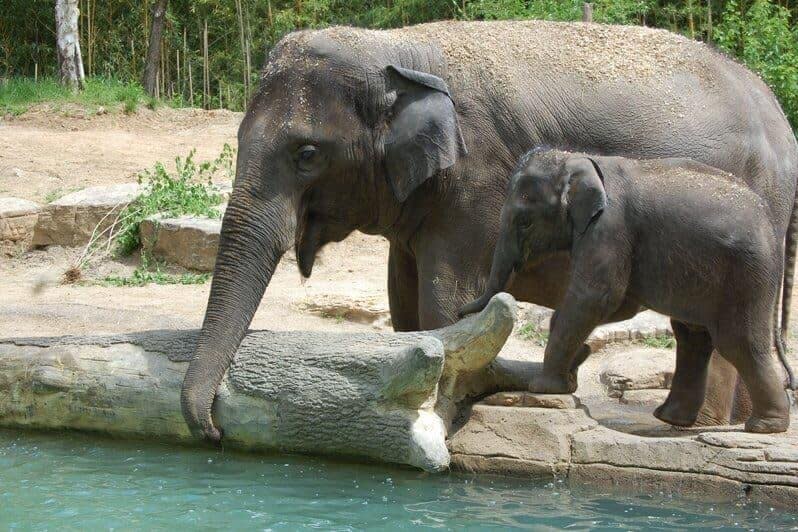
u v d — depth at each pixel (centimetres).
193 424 768
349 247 1686
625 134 834
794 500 689
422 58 840
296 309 1327
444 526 659
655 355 1067
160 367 816
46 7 3906
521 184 790
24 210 1730
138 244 1664
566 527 657
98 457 804
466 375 785
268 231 799
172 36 4184
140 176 1772
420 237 848
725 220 751
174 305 1387
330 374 765
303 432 770
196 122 2733
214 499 710
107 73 3912
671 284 763
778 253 762
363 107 818
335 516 677
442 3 3250
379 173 827
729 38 2147
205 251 1577
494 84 834
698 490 714
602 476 737
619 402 966
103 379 824
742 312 748
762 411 756
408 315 931
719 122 846
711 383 854
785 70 1995
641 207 766
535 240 795
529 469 749
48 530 655
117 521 669
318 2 3838
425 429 742
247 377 784
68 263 1673
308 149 805
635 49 866
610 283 766
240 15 3878
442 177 821
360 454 765
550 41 864
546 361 791
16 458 802
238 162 814
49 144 2300
